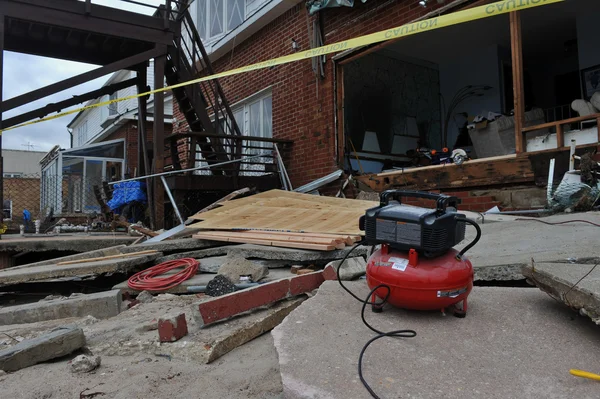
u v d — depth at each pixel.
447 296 2.12
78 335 2.56
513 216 4.86
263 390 1.99
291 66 8.89
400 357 1.85
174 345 2.48
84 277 5.30
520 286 3.02
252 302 2.90
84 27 7.16
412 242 2.15
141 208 9.16
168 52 8.32
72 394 2.06
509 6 2.95
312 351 1.92
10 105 6.69
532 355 1.83
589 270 2.30
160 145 7.79
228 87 11.18
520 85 5.46
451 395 1.56
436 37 8.40
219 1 11.49
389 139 9.20
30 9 6.73
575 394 1.54
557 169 5.00
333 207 5.86
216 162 8.48
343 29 7.69
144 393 2.03
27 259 6.57
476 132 7.89
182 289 3.97
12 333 3.07
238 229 5.21
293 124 8.84
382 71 9.16
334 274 3.27
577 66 9.09
